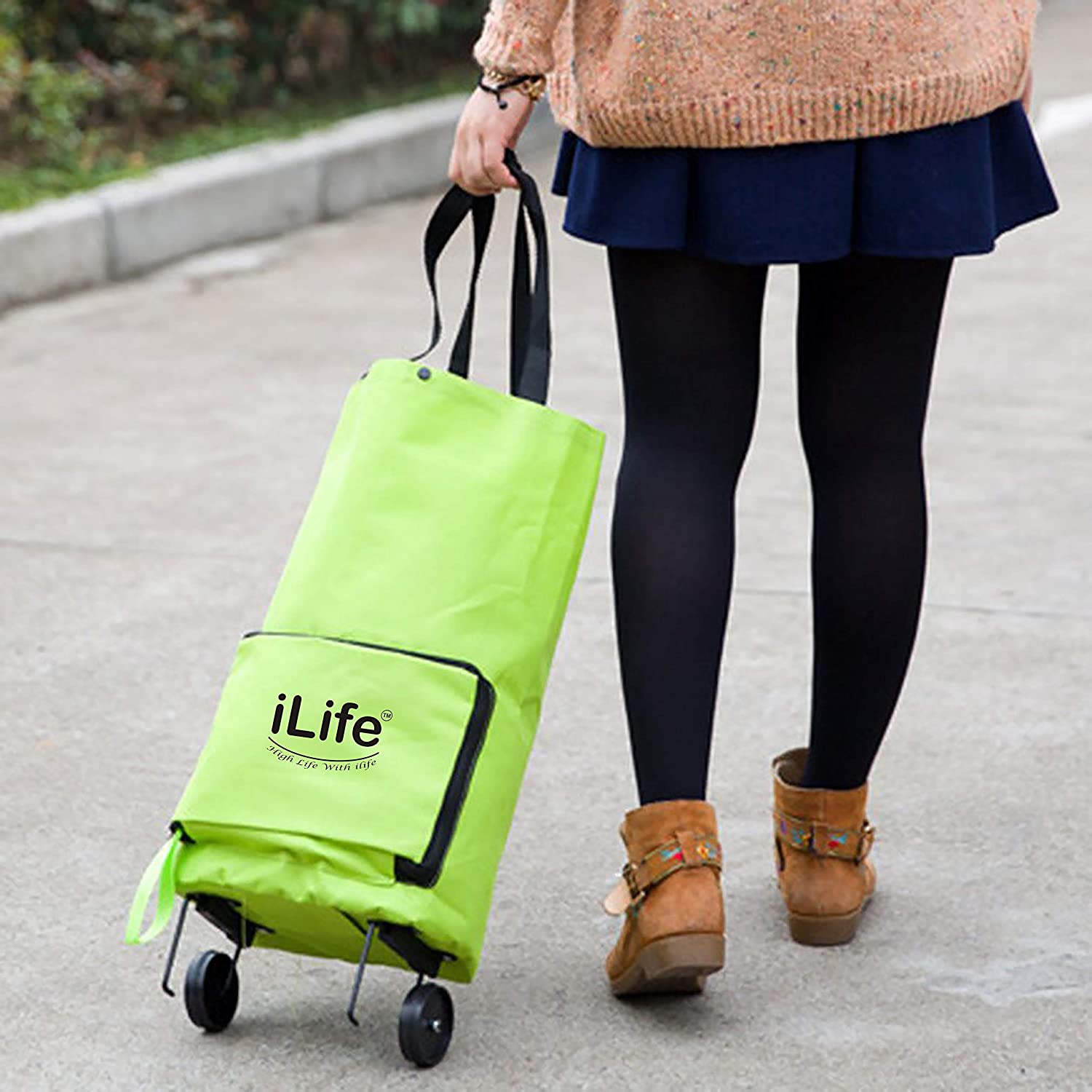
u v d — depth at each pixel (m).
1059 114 17.58
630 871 4.14
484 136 4.05
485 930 4.06
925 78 3.88
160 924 3.97
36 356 10.48
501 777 3.99
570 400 9.51
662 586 4.14
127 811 5.32
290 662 3.96
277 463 8.59
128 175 13.09
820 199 3.92
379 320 11.27
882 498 4.25
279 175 13.91
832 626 4.33
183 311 11.55
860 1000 4.29
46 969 4.47
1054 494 8.02
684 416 4.16
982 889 4.83
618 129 3.94
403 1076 3.99
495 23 3.97
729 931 4.61
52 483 8.30
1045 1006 4.26
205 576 7.22
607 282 12.19
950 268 4.19
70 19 14.74
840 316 4.14
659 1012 4.25
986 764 5.56
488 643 4.00
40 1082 4.00
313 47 17.25
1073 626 6.64
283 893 3.87
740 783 5.45
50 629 6.70
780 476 8.33
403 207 15.04
